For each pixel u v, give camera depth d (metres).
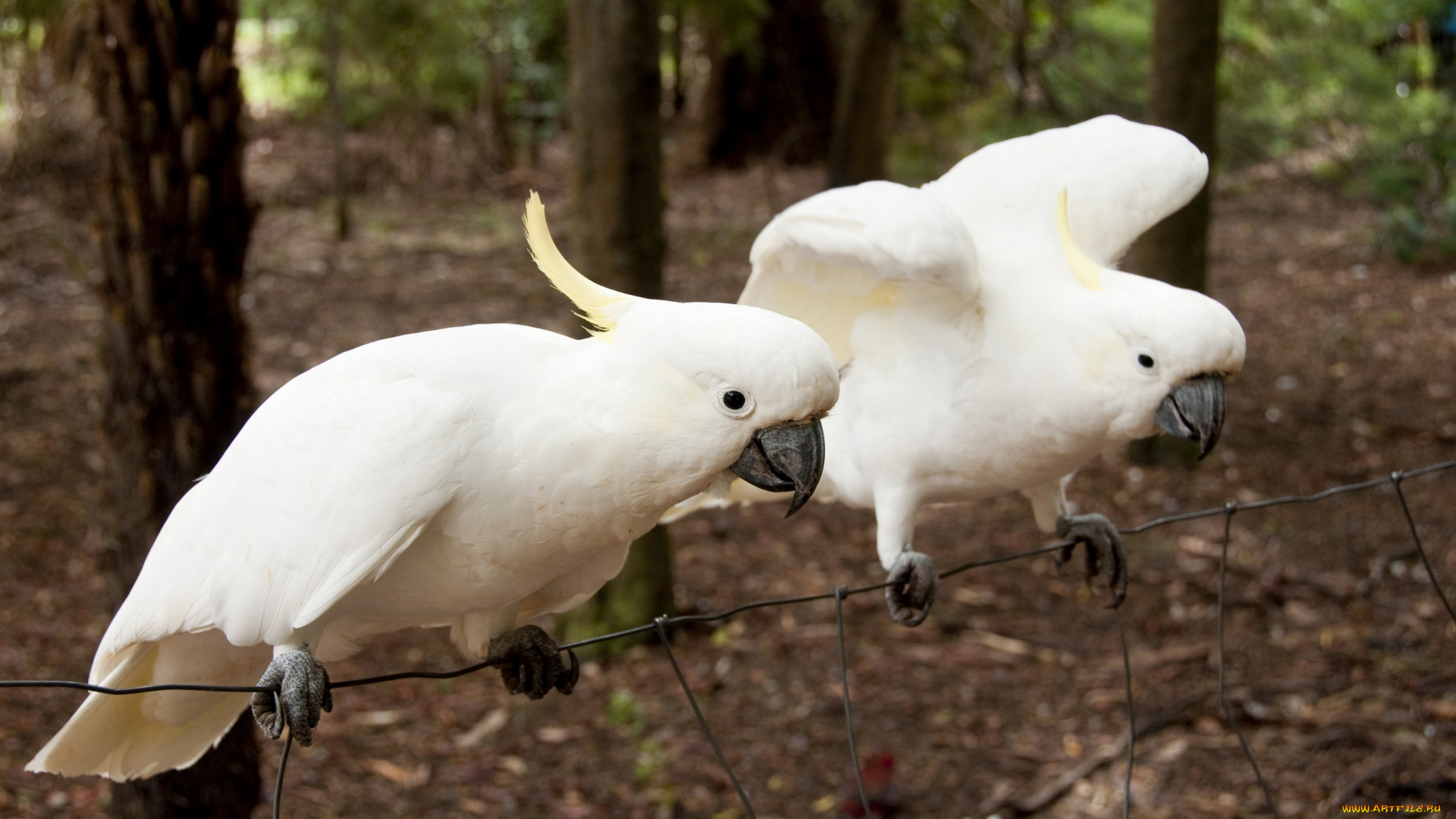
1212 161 7.99
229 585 2.41
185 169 3.99
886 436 3.23
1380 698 5.78
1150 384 2.92
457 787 5.43
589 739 5.80
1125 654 3.39
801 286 3.40
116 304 4.04
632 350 2.36
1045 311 3.06
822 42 19.11
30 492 7.99
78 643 6.34
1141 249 8.21
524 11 18.20
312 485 2.35
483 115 18.61
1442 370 10.42
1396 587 6.96
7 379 9.98
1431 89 16.97
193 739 2.96
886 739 5.71
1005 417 3.10
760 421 2.29
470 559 2.43
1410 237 13.67
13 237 13.18
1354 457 8.82
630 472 2.33
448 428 2.32
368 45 16.73
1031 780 5.37
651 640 6.52
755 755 5.63
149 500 4.09
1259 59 15.62
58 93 13.34
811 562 7.53
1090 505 8.21
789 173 19.00
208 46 3.98
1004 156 3.56
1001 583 7.20
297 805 5.23
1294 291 12.94
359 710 6.02
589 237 5.82
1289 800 5.07
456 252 14.55
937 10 13.90
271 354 10.76
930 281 2.96
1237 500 8.20
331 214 16.20
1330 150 16.20
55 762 2.75
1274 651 6.32
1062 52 14.01
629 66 5.59
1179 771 5.33
